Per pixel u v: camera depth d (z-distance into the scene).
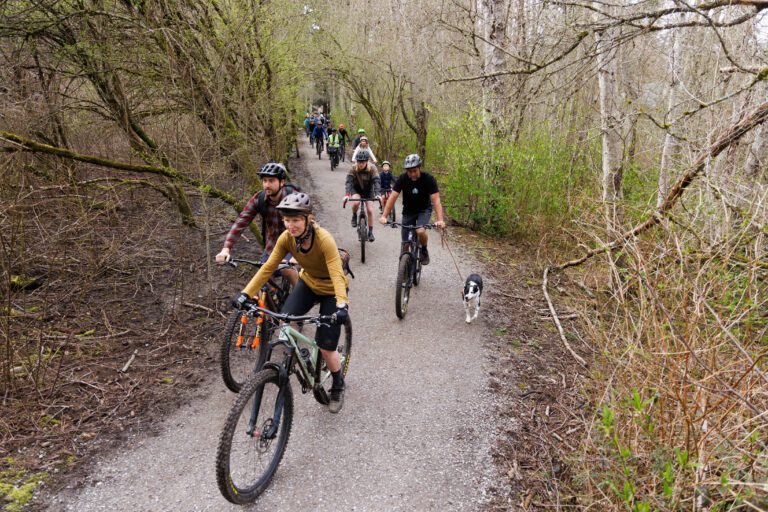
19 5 6.41
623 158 7.64
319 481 3.40
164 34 6.66
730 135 4.52
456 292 7.16
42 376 4.33
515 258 8.88
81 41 6.62
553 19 7.13
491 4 9.72
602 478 3.18
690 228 4.00
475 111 10.50
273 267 3.58
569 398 4.45
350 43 17.91
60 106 7.29
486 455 3.69
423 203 6.50
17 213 4.84
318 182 16.27
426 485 3.39
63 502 3.09
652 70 11.79
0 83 6.63
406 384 4.69
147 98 7.80
